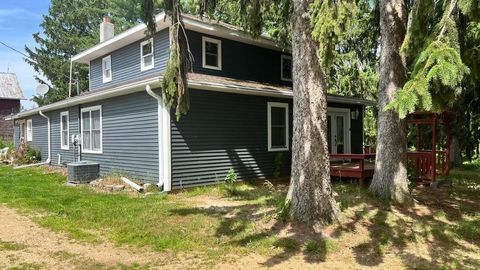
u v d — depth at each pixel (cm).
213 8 867
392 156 834
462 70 385
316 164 648
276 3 1020
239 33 1341
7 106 3569
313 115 651
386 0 839
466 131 1667
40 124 1973
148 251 554
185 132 1070
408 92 389
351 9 536
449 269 502
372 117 2414
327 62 578
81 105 1502
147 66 1427
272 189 1068
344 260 521
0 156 2156
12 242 593
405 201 816
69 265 498
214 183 1138
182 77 724
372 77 1930
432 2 604
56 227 676
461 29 641
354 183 1150
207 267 491
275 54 1560
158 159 1054
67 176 1303
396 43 827
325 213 648
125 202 880
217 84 1084
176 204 850
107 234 639
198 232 632
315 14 570
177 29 711
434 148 1109
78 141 1505
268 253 539
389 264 513
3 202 888
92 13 4044
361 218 696
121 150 1230
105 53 1706
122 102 1221
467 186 1145
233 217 712
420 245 596
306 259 520
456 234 653
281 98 1368
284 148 1377
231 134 1195
